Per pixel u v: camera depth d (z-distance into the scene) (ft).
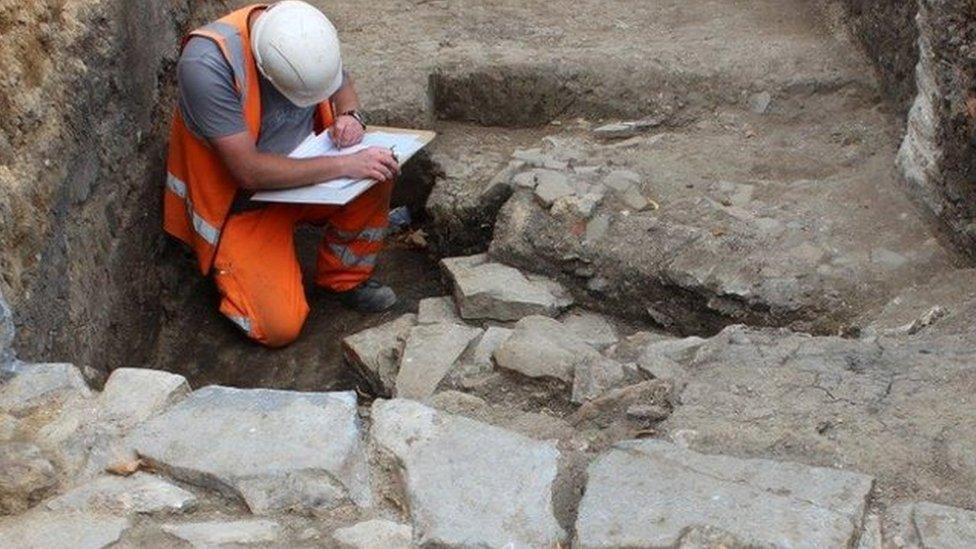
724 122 17.07
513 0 20.22
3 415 9.48
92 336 12.82
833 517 8.25
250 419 9.30
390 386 13.35
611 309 14.67
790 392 10.24
